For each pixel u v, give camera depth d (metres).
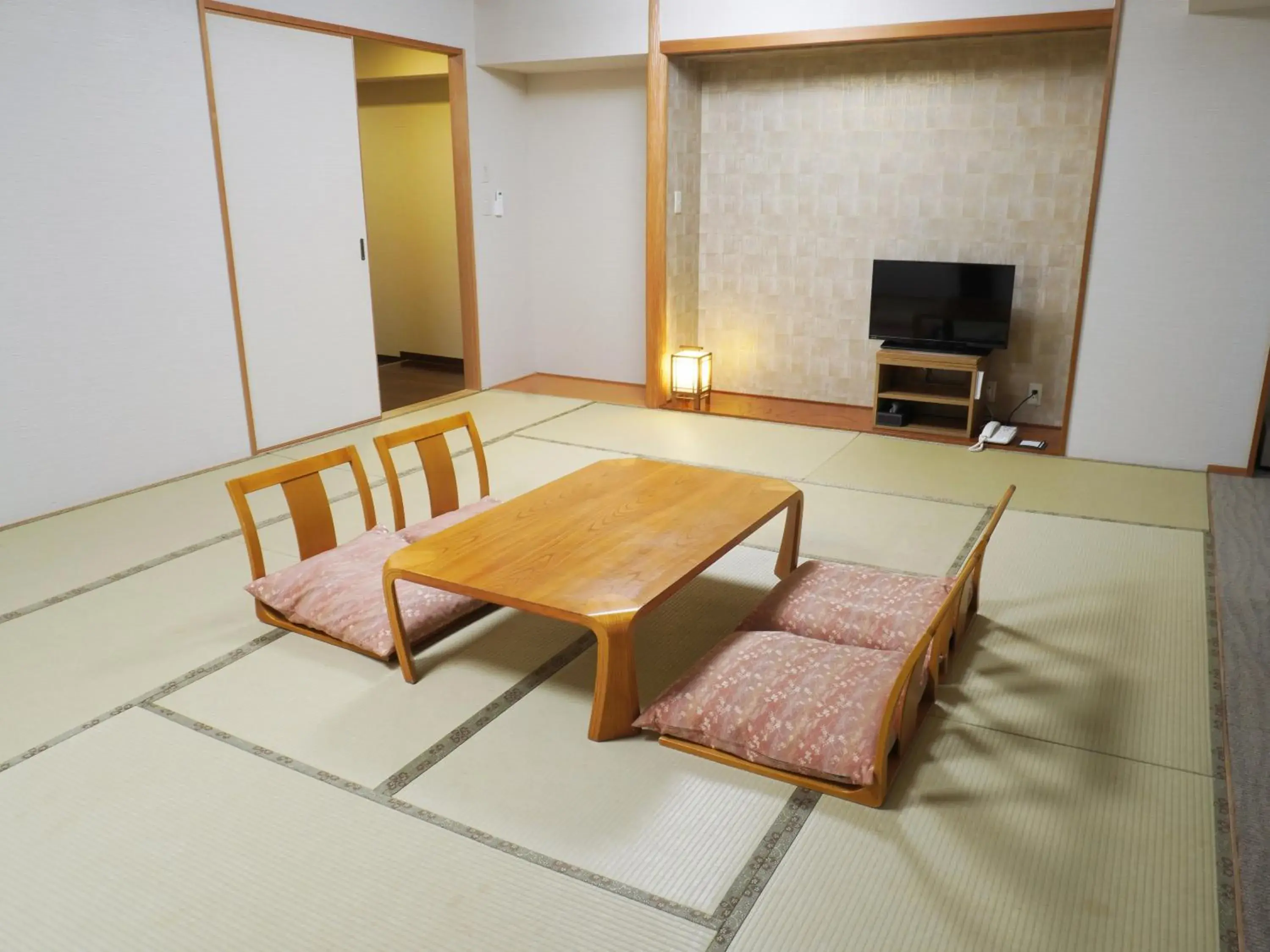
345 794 2.26
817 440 5.32
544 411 6.05
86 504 4.31
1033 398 5.59
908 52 5.47
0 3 3.72
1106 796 2.24
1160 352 4.68
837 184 5.86
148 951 1.81
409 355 7.89
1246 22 4.18
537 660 2.88
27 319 3.98
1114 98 4.48
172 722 2.56
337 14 5.16
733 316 6.40
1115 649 2.92
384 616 2.88
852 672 2.40
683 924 1.86
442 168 7.27
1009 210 5.43
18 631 3.08
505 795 2.25
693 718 2.38
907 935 1.83
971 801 2.22
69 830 2.14
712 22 5.40
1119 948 1.80
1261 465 4.76
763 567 3.56
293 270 5.16
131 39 4.20
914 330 5.54
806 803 2.22
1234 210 4.39
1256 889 1.92
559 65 6.14
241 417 4.98
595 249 6.75
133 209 4.31
